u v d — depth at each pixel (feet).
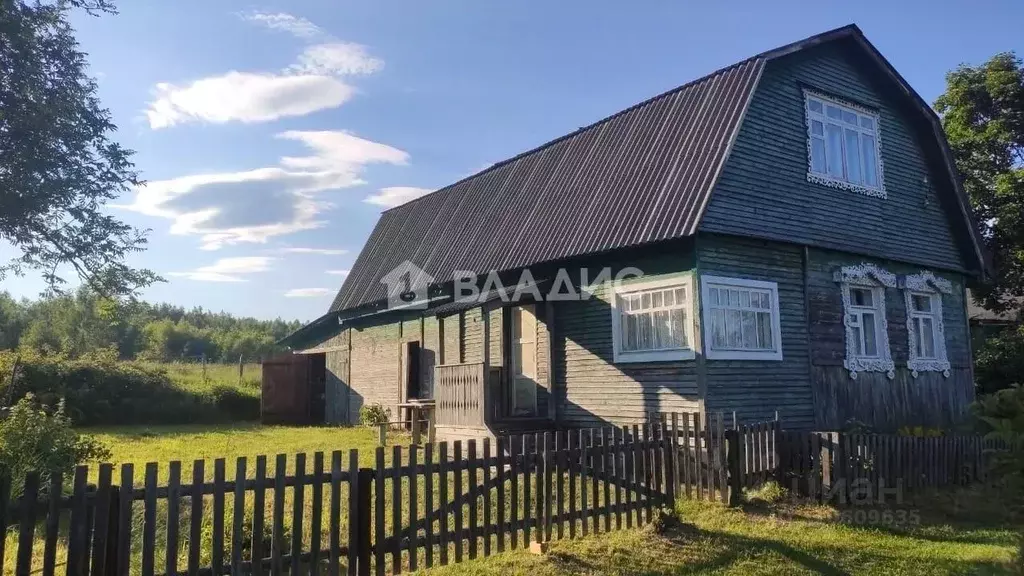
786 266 46.52
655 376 42.88
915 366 54.49
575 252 46.19
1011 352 79.41
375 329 74.02
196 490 18.61
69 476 31.24
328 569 21.09
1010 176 80.02
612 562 24.25
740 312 43.14
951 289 60.39
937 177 60.34
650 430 29.55
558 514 25.77
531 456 25.26
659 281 43.16
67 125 38.01
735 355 42.09
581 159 56.08
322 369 85.30
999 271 84.74
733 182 43.57
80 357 86.58
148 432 69.72
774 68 48.47
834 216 50.08
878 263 53.47
